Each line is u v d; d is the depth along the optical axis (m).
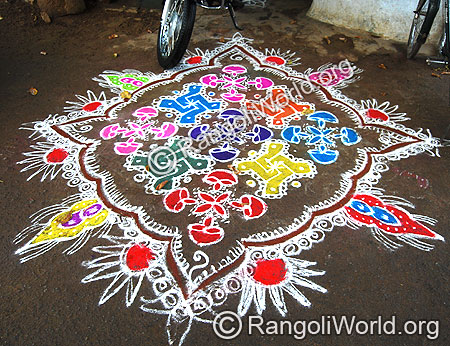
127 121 3.14
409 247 2.19
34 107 3.26
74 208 2.39
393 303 1.92
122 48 4.18
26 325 1.82
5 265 2.07
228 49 4.21
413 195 2.51
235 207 2.41
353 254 2.15
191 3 3.43
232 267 2.09
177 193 2.50
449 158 2.80
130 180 2.59
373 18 4.39
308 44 4.30
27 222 2.30
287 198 2.47
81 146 2.87
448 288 1.99
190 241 2.21
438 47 4.10
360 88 3.59
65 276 2.03
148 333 1.80
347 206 2.43
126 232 2.26
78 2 4.71
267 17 4.84
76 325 1.82
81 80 3.63
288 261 2.12
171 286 2.00
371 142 2.95
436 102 3.39
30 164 2.70
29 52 4.02
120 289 1.98
